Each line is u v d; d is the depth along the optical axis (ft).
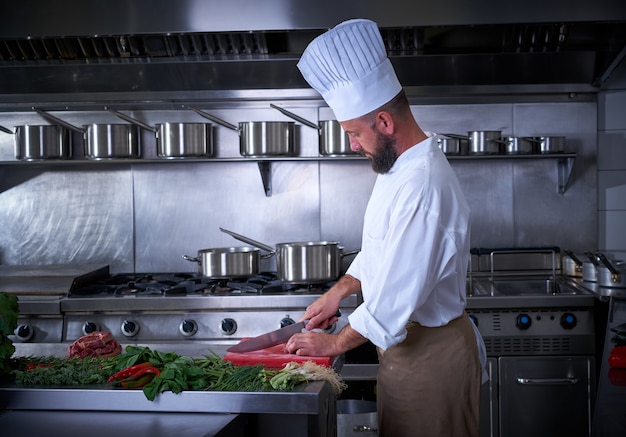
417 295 6.23
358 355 10.61
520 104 12.25
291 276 10.48
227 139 12.48
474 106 12.30
